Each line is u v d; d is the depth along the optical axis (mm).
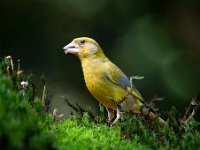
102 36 18219
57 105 16312
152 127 6656
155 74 17234
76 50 9977
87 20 18312
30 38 18000
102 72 9625
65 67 17328
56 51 17797
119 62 17703
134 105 9516
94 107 16828
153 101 6934
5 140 4426
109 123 7164
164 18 19016
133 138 6512
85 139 6152
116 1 18281
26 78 6914
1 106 4734
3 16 18000
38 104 6121
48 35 18109
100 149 6090
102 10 18312
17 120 4672
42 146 4578
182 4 19094
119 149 6152
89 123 6934
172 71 17328
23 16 18125
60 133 6074
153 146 6277
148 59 17578
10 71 6594
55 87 17078
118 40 18109
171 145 6371
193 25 19141
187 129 6430
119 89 9578
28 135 4594
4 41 17828
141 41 17953
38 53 17750
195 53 18656
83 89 17078
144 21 18422
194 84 17281
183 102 16875
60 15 18328
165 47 18078
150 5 18578
